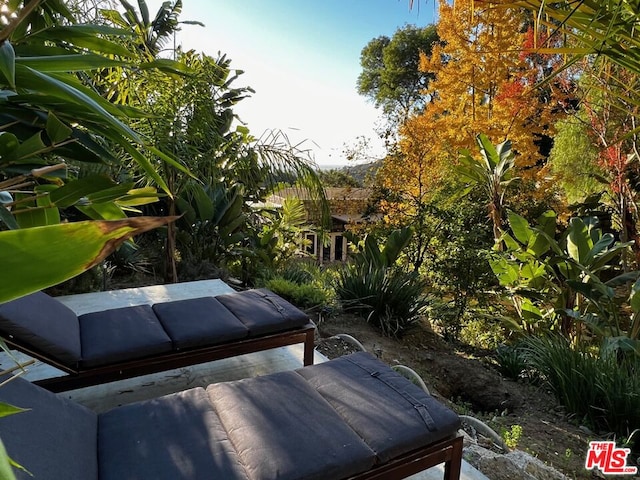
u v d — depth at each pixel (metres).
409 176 7.34
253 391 1.63
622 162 6.34
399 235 5.19
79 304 3.46
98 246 0.34
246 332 2.34
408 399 1.63
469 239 5.59
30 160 0.78
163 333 2.19
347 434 1.41
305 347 2.57
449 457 1.51
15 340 1.79
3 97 0.76
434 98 9.52
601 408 2.91
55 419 1.35
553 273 4.70
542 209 7.12
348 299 4.59
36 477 1.08
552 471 2.10
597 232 4.72
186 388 2.42
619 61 0.99
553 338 3.99
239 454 1.30
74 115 0.80
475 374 3.76
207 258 5.18
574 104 7.90
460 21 7.45
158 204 5.12
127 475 1.20
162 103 3.34
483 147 5.79
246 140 4.37
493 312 5.48
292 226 6.11
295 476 1.21
